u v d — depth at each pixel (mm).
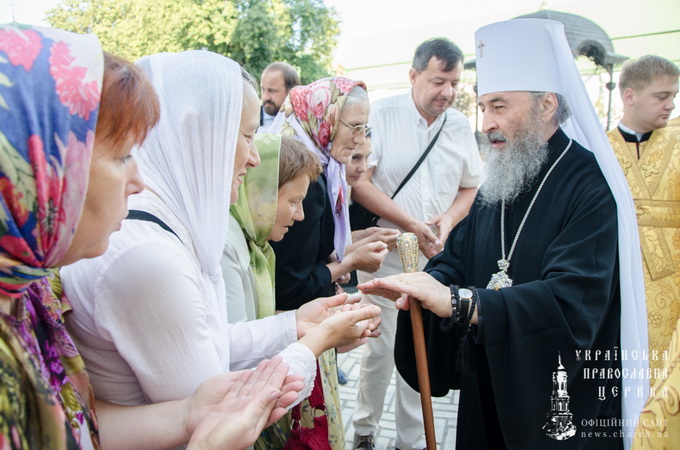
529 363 1338
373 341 2572
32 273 666
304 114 2262
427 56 2643
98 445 870
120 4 17250
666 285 2574
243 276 1498
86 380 863
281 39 14203
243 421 863
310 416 1494
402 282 1411
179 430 929
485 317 1327
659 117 2559
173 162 1073
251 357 1310
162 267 929
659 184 2578
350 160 2275
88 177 683
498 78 1554
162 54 1139
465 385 1661
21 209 619
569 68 1484
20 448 617
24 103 613
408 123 2820
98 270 912
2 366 625
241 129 1218
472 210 1822
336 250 2238
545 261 1443
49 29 686
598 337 1457
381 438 2805
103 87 706
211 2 13984
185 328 957
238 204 1541
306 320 1389
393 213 2695
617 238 1391
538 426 1367
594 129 1447
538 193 1543
